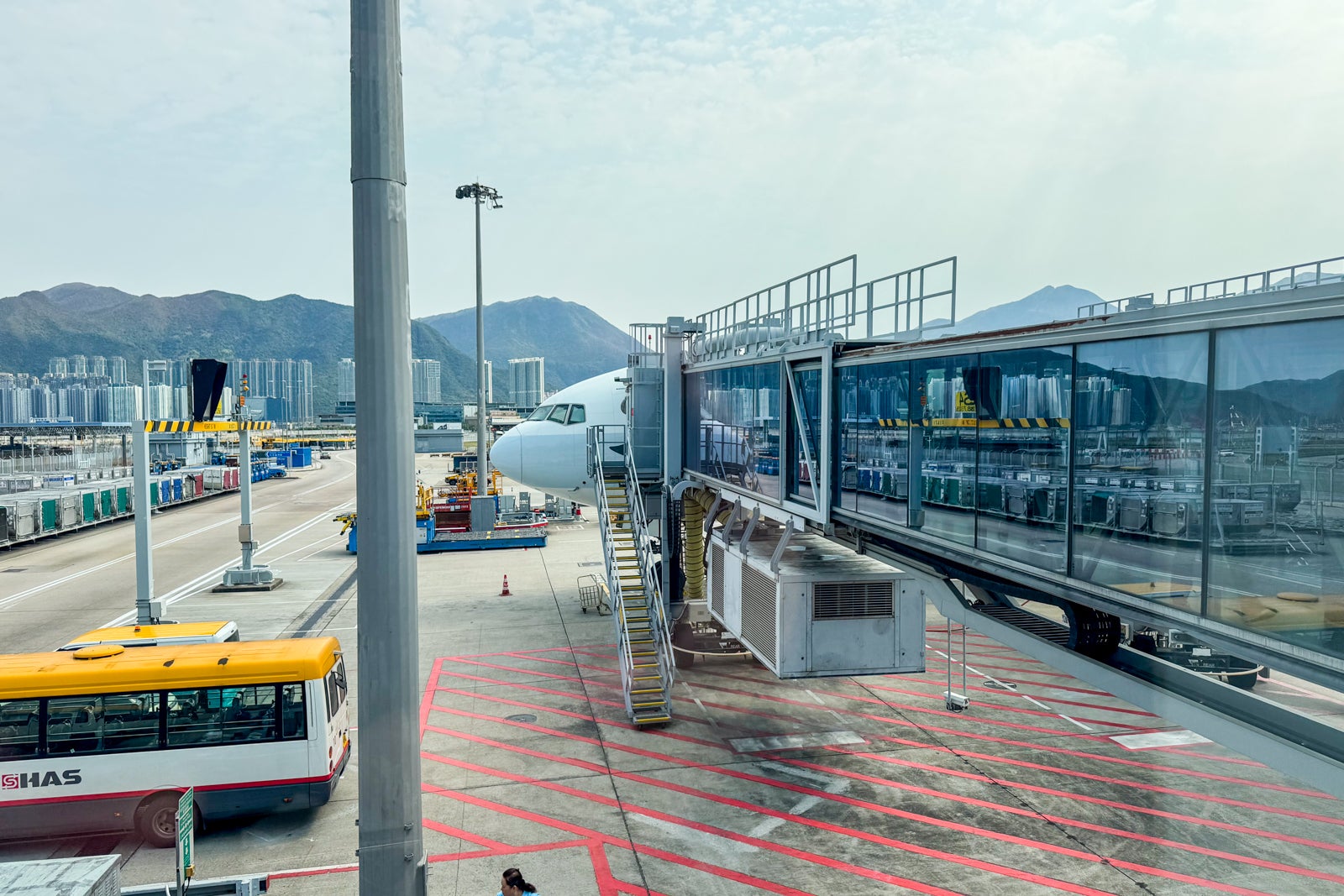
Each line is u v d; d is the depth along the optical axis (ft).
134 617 96.68
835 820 46.88
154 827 44.29
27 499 158.20
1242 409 21.86
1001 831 45.62
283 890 39.81
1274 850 43.42
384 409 19.19
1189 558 23.49
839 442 45.73
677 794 50.34
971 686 71.97
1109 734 60.44
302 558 139.23
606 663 78.18
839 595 48.65
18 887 21.07
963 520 34.71
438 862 42.42
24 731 43.52
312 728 45.52
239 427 100.89
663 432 82.58
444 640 86.38
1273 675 65.26
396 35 19.48
